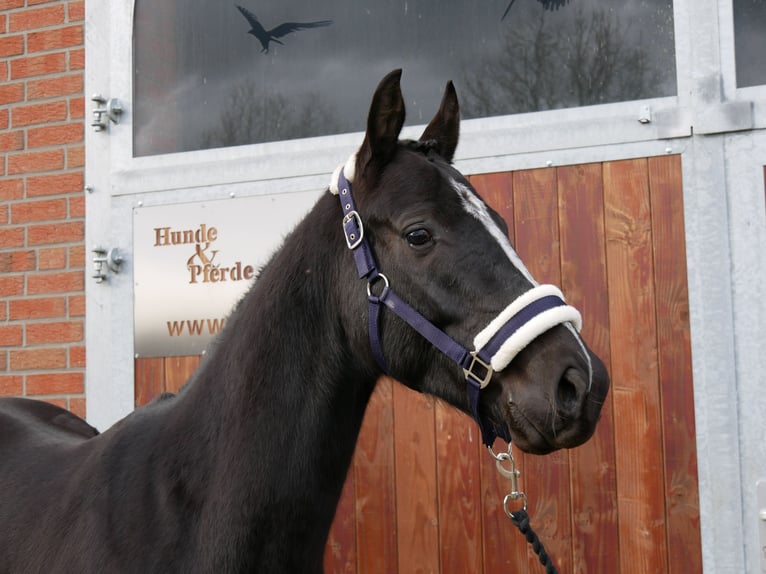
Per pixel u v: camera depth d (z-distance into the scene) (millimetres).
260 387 1436
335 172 1587
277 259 1576
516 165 2508
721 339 2279
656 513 2295
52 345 2910
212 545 1365
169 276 2820
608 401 2361
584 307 2406
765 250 2268
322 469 1467
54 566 1467
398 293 1439
